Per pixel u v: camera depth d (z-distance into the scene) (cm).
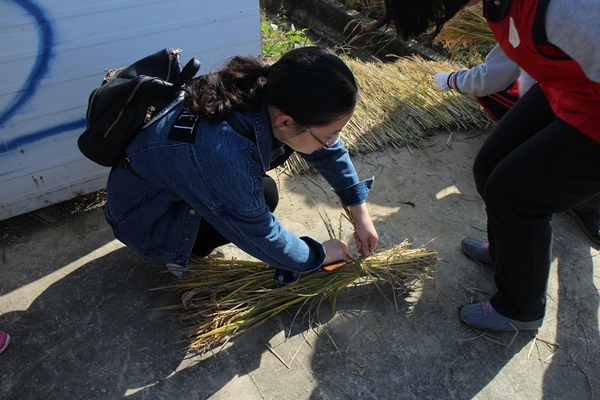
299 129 134
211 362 178
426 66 340
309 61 124
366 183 183
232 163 136
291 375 175
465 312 194
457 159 284
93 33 206
